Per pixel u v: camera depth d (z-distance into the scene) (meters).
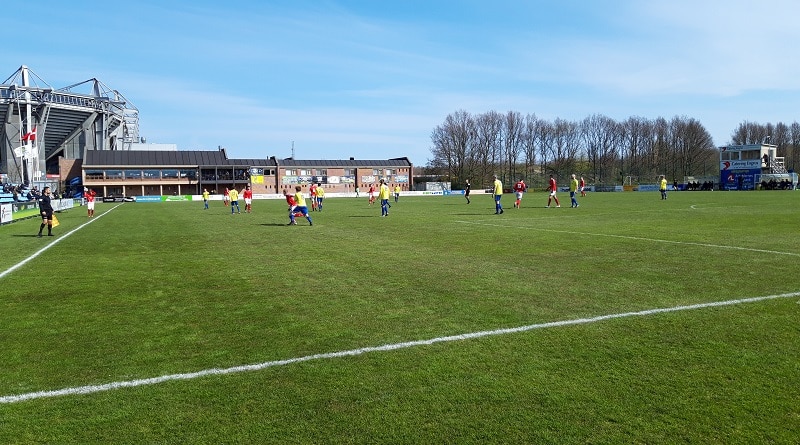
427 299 7.87
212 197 77.31
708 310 6.91
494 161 107.00
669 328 6.14
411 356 5.35
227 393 4.50
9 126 83.94
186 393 4.50
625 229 18.05
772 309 6.91
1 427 3.92
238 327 6.52
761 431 3.76
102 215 35.69
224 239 17.34
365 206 42.75
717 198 44.41
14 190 41.44
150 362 5.27
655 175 102.75
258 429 3.87
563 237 15.83
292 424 3.94
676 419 3.94
